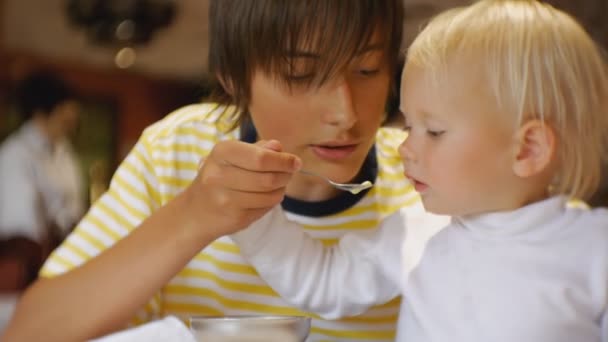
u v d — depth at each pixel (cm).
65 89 385
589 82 88
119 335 75
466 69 86
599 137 90
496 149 86
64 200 368
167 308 112
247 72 96
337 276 98
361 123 94
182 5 593
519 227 87
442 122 87
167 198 113
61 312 88
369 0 90
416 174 90
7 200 338
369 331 106
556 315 82
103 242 107
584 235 86
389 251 96
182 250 87
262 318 73
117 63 717
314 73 90
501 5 90
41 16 661
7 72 646
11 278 304
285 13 89
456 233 92
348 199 109
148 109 781
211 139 114
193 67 723
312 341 106
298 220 110
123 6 508
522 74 85
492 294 85
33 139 362
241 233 97
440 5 407
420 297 91
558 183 89
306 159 97
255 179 82
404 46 99
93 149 727
